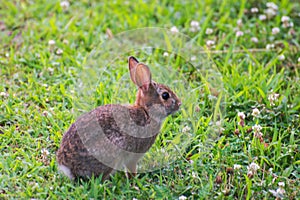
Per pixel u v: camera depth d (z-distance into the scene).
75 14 12.55
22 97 9.89
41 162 8.34
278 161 8.61
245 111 9.62
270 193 7.93
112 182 8.01
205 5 12.88
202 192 7.84
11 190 7.78
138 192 7.85
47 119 9.32
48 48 11.29
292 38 11.88
